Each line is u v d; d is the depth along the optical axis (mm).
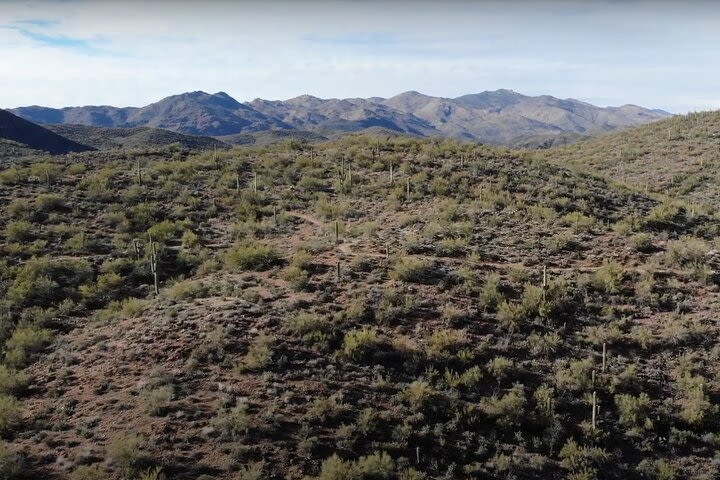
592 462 14578
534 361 18406
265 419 14680
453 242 28266
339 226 33531
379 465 13367
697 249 27047
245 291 22609
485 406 16203
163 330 19062
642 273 24688
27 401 15906
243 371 16766
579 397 17047
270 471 13070
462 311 20781
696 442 15594
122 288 26594
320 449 13938
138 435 13852
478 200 37562
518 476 13977
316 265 25625
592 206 36969
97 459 13141
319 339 18547
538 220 33469
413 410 15750
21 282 25766
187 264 29375
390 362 17906
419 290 22625
